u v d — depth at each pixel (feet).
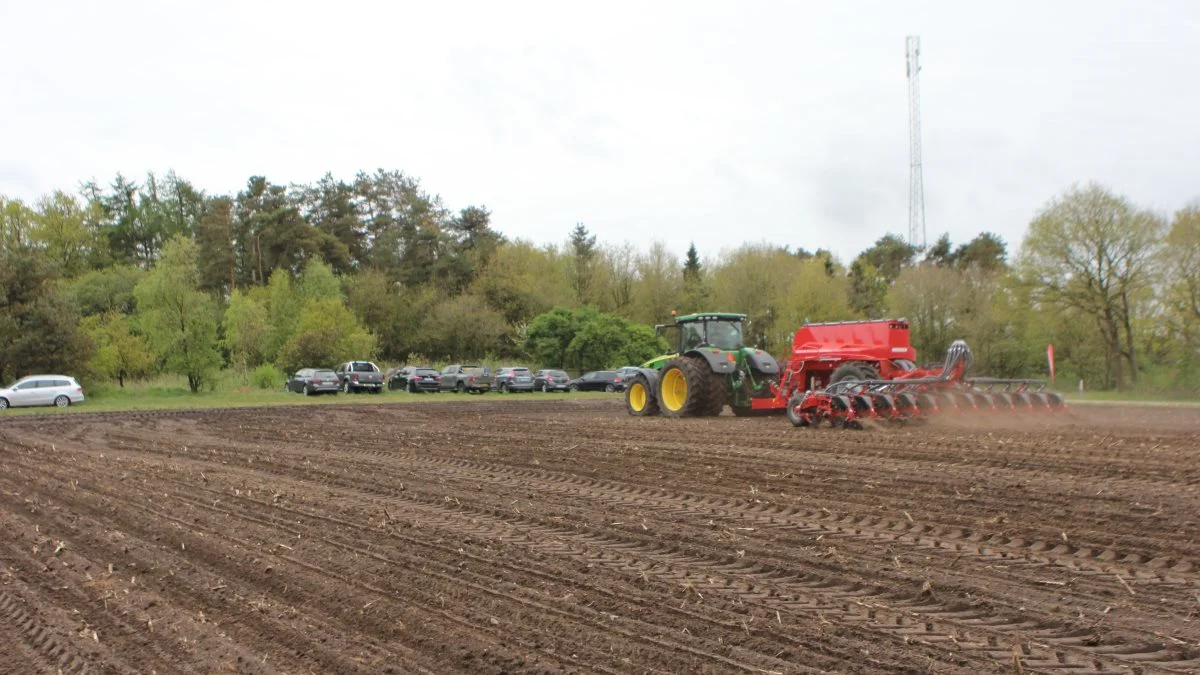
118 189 251.39
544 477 37.06
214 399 118.32
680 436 52.75
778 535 24.22
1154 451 40.04
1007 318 126.62
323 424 72.59
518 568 21.24
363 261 233.96
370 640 16.43
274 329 157.58
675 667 14.58
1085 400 98.43
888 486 31.37
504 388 140.46
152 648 16.26
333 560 22.47
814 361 63.31
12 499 33.35
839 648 15.23
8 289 112.37
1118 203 111.04
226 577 21.18
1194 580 18.85
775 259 179.32
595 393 139.95
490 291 207.92
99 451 51.80
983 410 54.24
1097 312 114.11
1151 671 13.93
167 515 29.17
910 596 18.26
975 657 14.70
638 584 19.62
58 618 18.13
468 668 14.87
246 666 15.28
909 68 221.87
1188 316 106.93
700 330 71.46
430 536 25.11
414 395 134.21
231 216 208.95
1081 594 18.04
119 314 142.51
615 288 199.21
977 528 24.27
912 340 154.10
